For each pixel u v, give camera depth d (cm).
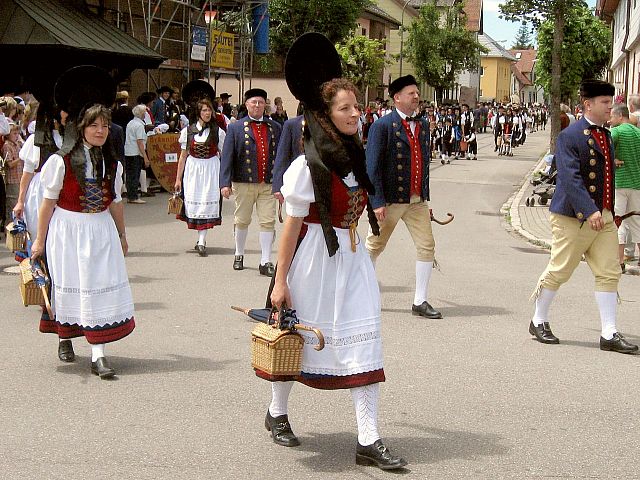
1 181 1261
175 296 922
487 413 579
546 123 7981
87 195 634
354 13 3909
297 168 462
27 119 1254
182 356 699
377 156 819
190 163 1182
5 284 970
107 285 640
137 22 2502
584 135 725
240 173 1052
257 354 474
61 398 595
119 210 654
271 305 496
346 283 473
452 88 5869
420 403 596
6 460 488
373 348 471
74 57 1956
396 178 829
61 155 628
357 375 468
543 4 2598
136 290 951
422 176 838
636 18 2808
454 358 707
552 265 751
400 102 829
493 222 1633
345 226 474
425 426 553
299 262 472
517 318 852
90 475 469
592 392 628
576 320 847
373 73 4456
